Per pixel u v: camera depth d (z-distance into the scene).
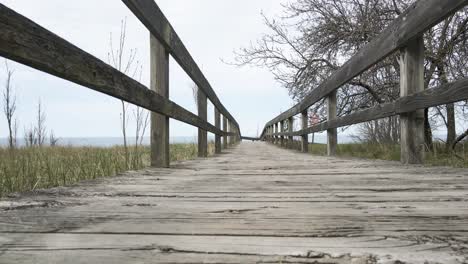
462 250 1.03
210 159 5.40
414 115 3.44
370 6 7.75
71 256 0.99
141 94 2.73
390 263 0.94
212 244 1.08
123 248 1.05
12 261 0.95
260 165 3.92
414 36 2.96
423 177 2.57
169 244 1.08
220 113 9.20
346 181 2.45
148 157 5.97
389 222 1.32
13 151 5.01
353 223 1.31
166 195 1.90
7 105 8.82
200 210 1.52
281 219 1.37
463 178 2.49
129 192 1.99
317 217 1.39
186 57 4.39
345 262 0.95
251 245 1.08
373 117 3.98
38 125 11.98
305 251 1.03
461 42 5.99
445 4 2.46
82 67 1.79
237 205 1.62
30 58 1.38
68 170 3.92
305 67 8.78
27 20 1.37
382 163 3.81
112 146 10.46
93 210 1.50
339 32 8.16
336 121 5.36
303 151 8.13
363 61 3.99
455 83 2.43
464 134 4.88
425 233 1.18
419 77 3.29
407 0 7.24
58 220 1.33
